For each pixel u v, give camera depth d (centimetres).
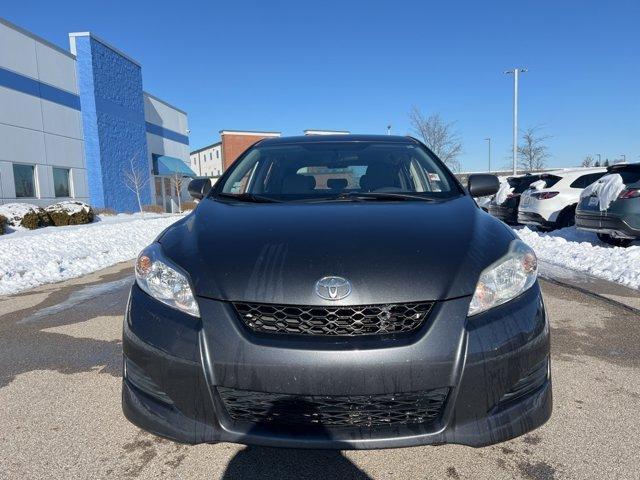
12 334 418
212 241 215
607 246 843
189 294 193
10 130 1730
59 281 671
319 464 216
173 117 3328
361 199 276
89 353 368
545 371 202
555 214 1027
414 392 179
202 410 184
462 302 186
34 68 1869
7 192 1711
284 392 177
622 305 471
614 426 245
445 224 226
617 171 800
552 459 217
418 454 223
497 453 223
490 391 183
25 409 275
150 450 230
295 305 181
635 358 338
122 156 2467
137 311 203
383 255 196
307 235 213
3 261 795
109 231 1343
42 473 213
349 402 179
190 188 336
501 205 1270
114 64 2406
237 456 223
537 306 200
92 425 255
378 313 181
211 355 181
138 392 201
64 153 2052
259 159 338
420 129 3075
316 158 332
